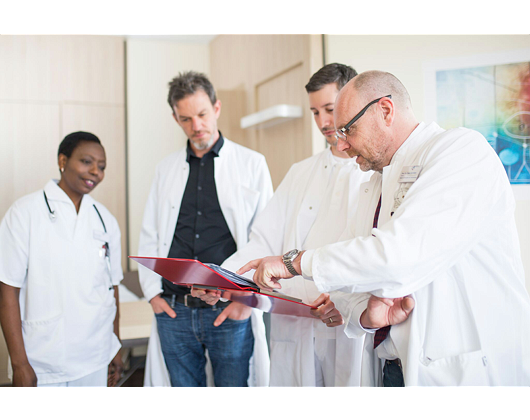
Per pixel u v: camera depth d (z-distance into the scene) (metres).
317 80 1.44
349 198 1.40
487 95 1.98
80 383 1.68
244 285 1.01
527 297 1.02
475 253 1.00
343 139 1.10
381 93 1.05
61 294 1.63
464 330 0.99
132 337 2.57
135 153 4.18
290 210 1.61
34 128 3.82
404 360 1.00
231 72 3.86
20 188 3.78
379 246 0.87
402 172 1.05
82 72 3.98
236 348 1.84
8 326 1.55
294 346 1.48
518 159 1.93
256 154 2.04
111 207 4.10
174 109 1.91
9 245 1.58
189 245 1.92
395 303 1.02
